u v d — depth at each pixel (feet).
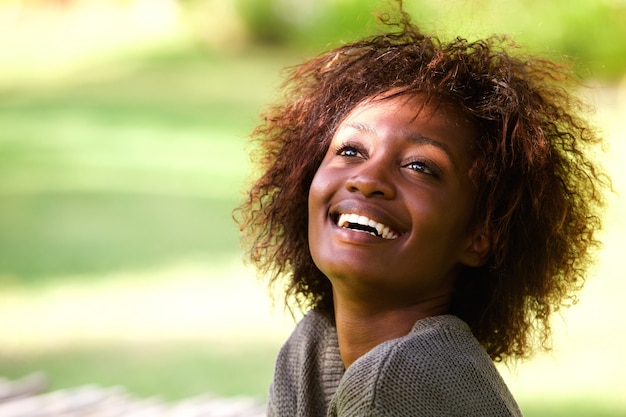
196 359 17.78
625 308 20.51
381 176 5.82
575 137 6.67
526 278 6.36
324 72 6.79
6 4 71.05
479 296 6.40
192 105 45.01
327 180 5.99
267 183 6.90
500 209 6.13
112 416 10.02
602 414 15.28
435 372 5.61
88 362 17.70
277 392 6.70
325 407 6.54
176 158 35.91
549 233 6.33
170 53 56.08
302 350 6.66
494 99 6.14
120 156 36.09
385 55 6.49
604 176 6.99
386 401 5.53
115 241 25.68
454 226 5.94
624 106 35.22
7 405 10.36
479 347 5.96
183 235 26.35
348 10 45.75
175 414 10.05
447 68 6.31
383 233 5.82
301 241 6.75
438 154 5.87
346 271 5.80
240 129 40.63
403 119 5.96
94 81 50.80
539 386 16.71
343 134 6.07
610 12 38.09
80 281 22.49
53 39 62.49
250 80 49.62
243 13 57.00
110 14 67.51
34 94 48.47
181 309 20.75
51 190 31.07
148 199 30.12
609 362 17.66
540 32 35.91
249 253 7.10
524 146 6.11
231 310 20.65
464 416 5.59
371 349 6.01
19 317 20.15
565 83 7.04
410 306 6.03
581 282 7.08
